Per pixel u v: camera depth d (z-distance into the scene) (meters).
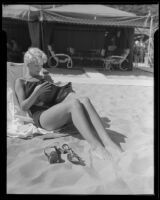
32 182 3.14
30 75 4.68
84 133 4.06
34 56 4.55
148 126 5.18
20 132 4.36
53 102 4.60
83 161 3.64
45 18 11.91
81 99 4.38
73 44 16.03
